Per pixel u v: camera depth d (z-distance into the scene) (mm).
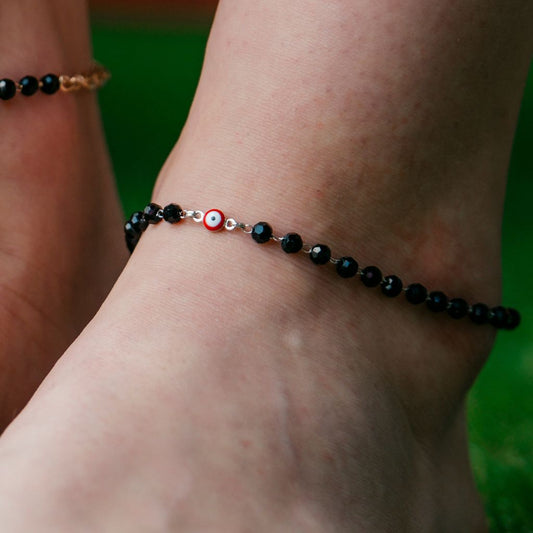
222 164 418
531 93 1729
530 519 516
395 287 420
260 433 392
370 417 411
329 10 412
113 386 392
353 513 398
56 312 477
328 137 412
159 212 421
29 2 472
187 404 390
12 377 465
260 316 407
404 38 411
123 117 1410
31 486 373
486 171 435
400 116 415
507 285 806
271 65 416
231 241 413
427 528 423
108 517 371
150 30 2309
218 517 378
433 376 431
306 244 413
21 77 472
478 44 417
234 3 427
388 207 421
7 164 469
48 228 475
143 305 409
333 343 413
